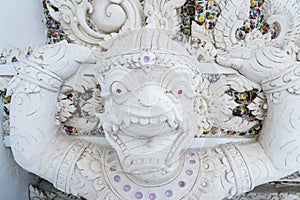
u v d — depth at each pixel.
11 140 0.94
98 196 0.92
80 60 0.92
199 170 0.93
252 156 0.95
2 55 1.03
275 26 1.12
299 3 1.07
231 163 0.94
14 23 1.07
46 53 0.92
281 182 1.23
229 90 1.01
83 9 1.07
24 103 0.91
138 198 0.90
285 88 0.91
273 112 0.94
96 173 0.94
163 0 1.03
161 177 0.89
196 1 1.06
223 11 1.05
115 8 1.04
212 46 0.99
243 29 1.10
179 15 1.11
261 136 1.01
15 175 1.16
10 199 1.12
